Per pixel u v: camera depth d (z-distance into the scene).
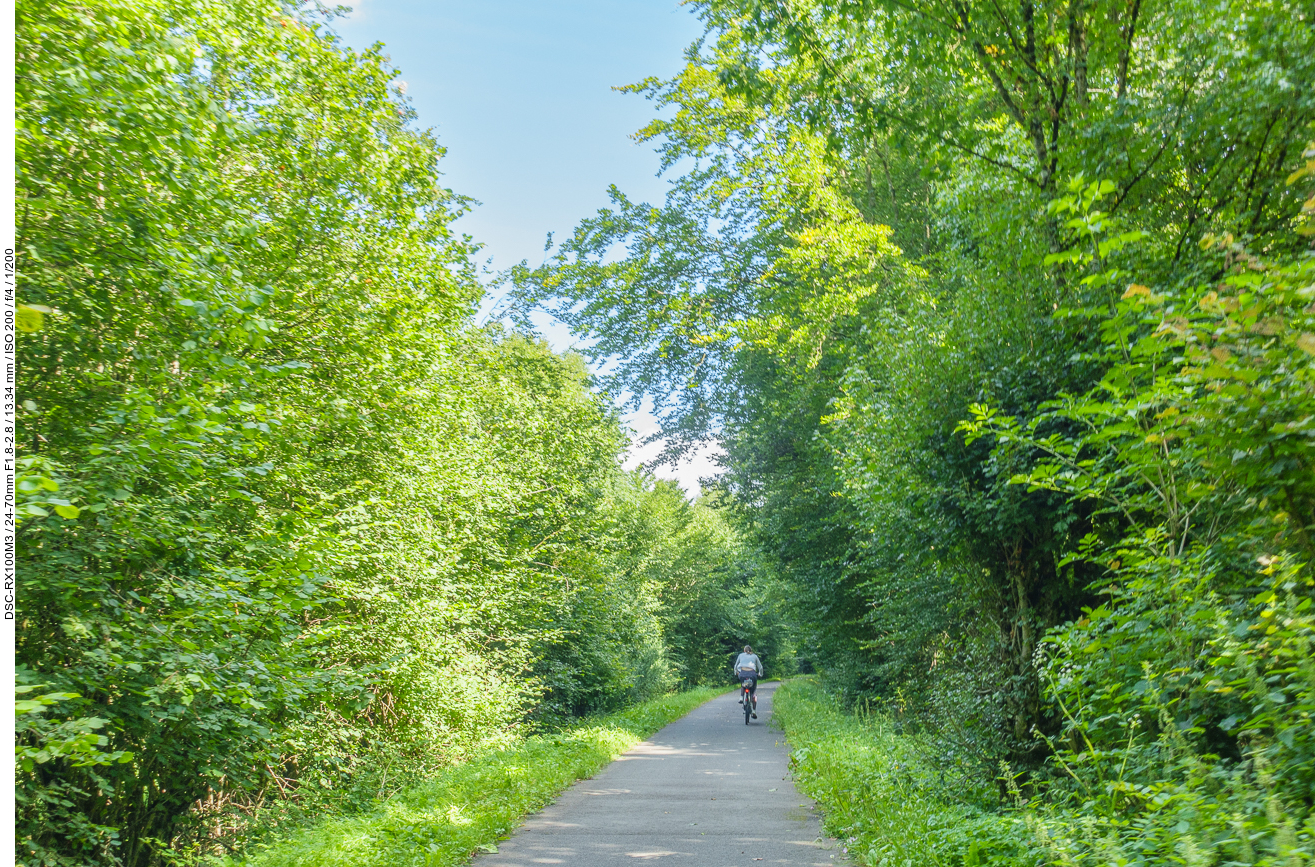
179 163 7.91
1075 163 8.76
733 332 17.95
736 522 25.28
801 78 10.85
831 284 16.48
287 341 11.13
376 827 7.42
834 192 16.42
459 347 15.14
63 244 6.99
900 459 9.65
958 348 9.35
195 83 8.97
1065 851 4.26
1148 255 7.64
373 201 12.10
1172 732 4.48
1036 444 6.25
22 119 6.50
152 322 7.57
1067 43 9.34
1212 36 8.25
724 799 10.65
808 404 19.33
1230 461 4.36
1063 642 5.83
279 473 9.40
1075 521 8.30
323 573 8.86
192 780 8.66
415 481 12.76
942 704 9.13
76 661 7.00
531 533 22.47
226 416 7.17
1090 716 5.77
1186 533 5.42
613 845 7.75
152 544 7.39
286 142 11.20
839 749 11.66
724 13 12.64
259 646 8.28
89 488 6.26
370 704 12.32
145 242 7.12
